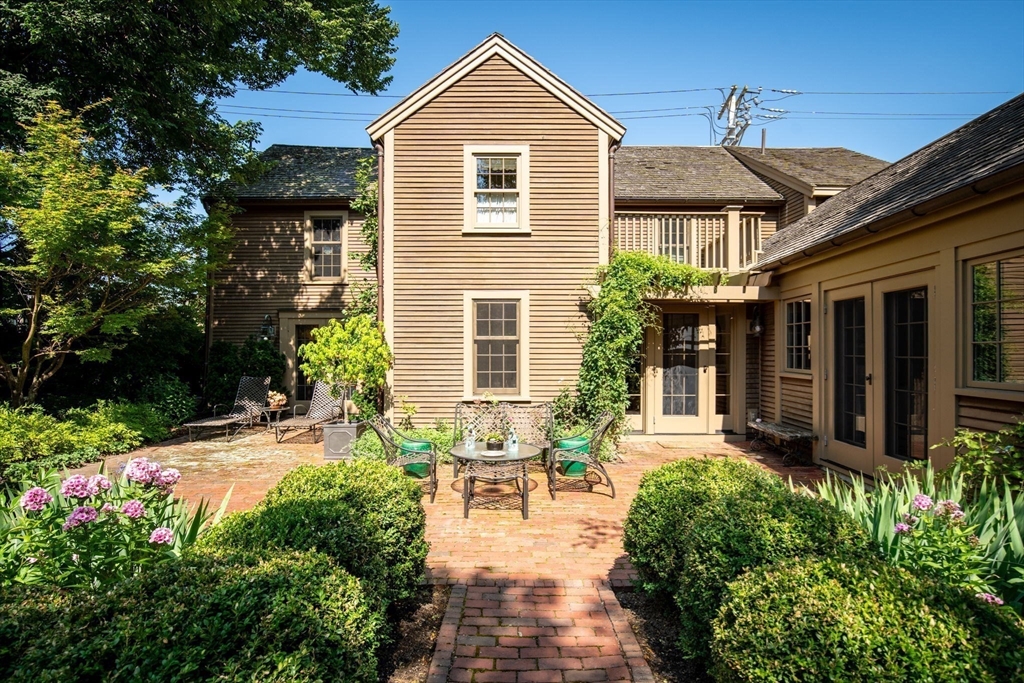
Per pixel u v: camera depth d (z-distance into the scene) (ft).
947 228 15.75
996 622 5.46
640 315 26.30
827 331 22.93
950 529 8.13
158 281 30.76
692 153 43.14
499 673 8.74
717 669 6.54
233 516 9.05
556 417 26.66
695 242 28.63
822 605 5.63
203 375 41.68
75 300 28.99
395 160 27.63
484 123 27.63
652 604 11.28
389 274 27.53
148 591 5.99
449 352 27.45
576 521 16.39
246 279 41.37
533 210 27.66
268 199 40.37
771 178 36.24
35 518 8.59
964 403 15.29
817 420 23.38
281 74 41.96
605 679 8.61
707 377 30.50
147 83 30.91
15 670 4.82
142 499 9.49
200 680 5.20
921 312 17.43
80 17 26.05
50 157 26.03
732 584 6.70
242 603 5.74
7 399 30.35
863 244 19.57
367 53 44.24
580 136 27.73
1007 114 17.85
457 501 18.61
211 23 31.12
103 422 27.53
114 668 4.99
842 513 8.89
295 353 41.50
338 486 10.22
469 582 12.17
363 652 6.89
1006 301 14.12
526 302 27.53
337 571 7.11
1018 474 11.51
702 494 10.13
